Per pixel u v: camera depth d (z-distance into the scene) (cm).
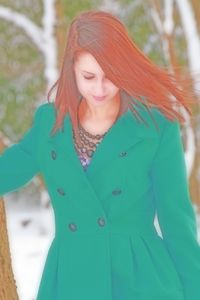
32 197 1490
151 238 284
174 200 281
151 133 276
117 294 279
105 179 275
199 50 1203
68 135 279
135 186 278
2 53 1269
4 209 374
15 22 1218
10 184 297
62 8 1166
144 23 1223
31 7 1262
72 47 265
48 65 1159
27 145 294
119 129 276
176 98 274
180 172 282
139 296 277
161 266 281
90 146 278
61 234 285
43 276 288
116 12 1228
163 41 1193
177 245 284
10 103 1284
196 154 1148
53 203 287
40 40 1188
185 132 1142
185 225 282
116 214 278
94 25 262
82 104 279
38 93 1277
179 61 1273
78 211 280
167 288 280
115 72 261
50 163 282
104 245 278
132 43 265
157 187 282
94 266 278
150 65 268
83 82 266
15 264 931
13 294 379
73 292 279
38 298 288
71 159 277
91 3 1201
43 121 286
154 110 280
